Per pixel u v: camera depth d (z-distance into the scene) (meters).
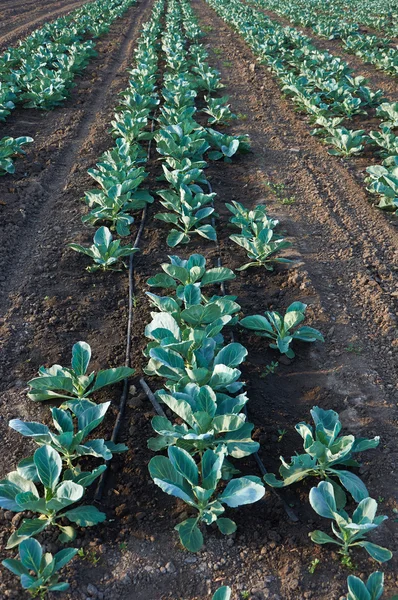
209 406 3.99
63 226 7.62
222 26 24.17
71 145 10.39
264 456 4.35
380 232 7.68
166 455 4.29
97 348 5.44
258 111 12.59
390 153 9.77
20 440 4.42
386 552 3.39
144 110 10.55
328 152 10.17
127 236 7.45
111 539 3.71
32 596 3.36
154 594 3.44
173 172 7.92
